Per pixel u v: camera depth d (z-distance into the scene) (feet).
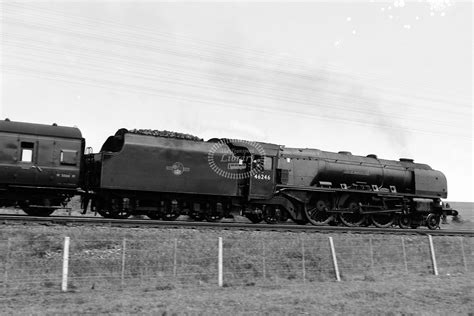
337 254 55.88
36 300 34.76
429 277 54.08
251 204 68.54
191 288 41.98
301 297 39.88
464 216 220.02
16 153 53.83
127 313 32.30
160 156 60.64
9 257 41.09
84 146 58.75
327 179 76.13
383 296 42.39
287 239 55.42
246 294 40.22
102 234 47.06
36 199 56.34
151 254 46.01
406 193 82.74
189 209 64.13
